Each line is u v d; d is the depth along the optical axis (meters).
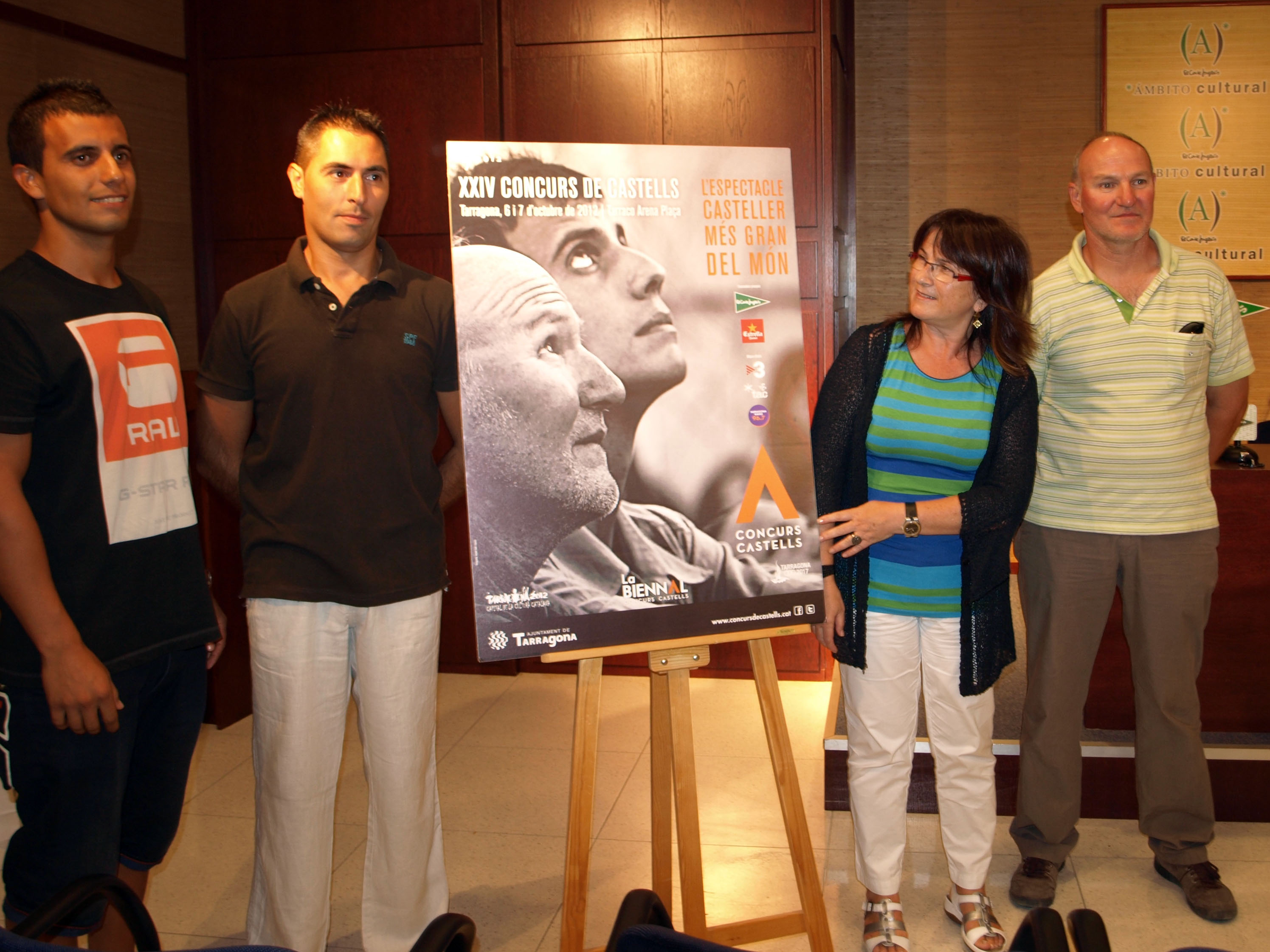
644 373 1.81
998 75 4.59
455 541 3.97
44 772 1.67
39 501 1.64
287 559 1.82
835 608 2.03
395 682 1.90
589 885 2.40
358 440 1.83
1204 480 2.29
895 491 2.03
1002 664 2.01
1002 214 4.66
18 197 2.97
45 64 3.08
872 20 4.62
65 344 1.62
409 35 3.76
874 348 2.03
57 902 1.23
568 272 1.78
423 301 1.94
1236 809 2.63
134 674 1.75
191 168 3.87
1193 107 4.49
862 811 2.09
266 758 1.88
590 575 1.76
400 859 1.96
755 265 1.88
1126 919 2.22
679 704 1.86
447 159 1.74
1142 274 2.24
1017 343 1.93
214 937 2.19
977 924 2.10
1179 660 2.29
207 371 1.88
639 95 3.69
